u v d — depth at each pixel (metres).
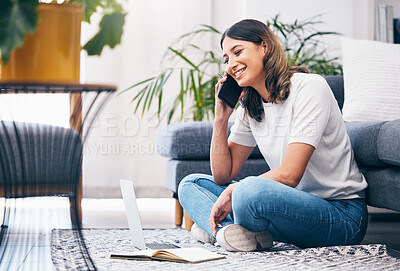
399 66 2.62
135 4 4.01
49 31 1.10
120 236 2.24
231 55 1.78
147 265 1.47
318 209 1.66
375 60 2.64
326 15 4.03
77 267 1.46
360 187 1.81
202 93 3.39
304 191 1.79
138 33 4.02
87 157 3.92
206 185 1.99
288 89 1.71
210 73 4.08
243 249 1.67
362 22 3.98
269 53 1.74
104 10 1.20
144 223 2.90
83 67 3.94
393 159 1.74
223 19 4.18
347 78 2.67
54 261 1.60
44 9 1.10
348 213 1.74
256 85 1.78
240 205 1.63
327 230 1.68
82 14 1.14
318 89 1.70
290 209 1.62
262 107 1.83
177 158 2.50
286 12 4.01
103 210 3.55
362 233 1.78
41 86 1.11
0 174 2.05
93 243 2.02
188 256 1.54
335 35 4.04
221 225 1.77
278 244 1.93
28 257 1.81
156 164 4.02
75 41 1.13
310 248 1.67
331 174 1.78
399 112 2.53
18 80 1.09
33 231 2.47
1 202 3.48
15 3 1.03
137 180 4.00
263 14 4.00
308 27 4.02
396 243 2.17
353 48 2.72
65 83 1.12
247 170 2.47
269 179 1.64
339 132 1.78
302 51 4.00
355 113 2.54
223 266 1.43
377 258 1.57
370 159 1.90
